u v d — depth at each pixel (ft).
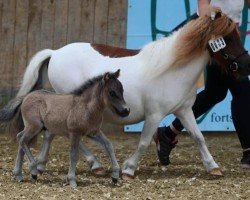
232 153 36.24
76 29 39.75
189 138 39.65
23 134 27.71
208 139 39.73
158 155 31.91
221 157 35.14
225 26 28.02
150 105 28.30
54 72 29.58
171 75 28.17
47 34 39.68
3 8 39.40
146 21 39.22
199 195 26.45
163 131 31.68
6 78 39.58
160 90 28.17
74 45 29.81
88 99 26.37
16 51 39.60
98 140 27.22
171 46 27.99
